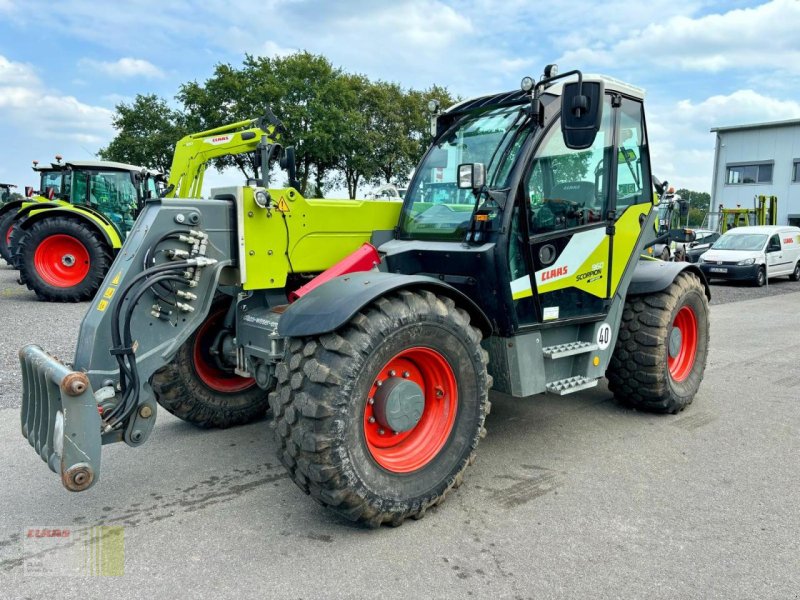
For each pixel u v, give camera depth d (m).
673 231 5.51
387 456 2.97
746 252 15.80
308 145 27.11
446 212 3.79
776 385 5.53
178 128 30.64
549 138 3.59
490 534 2.87
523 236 3.50
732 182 32.69
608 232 4.02
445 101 31.38
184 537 2.84
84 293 10.41
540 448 3.97
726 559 2.64
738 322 9.29
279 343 3.44
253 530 2.91
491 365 3.66
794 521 2.98
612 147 4.04
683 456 3.84
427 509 3.10
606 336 4.13
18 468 3.63
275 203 3.71
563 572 2.55
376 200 4.30
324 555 2.68
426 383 3.14
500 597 2.38
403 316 2.82
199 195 6.64
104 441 3.00
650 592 2.41
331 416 2.64
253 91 27.72
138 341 3.12
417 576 2.53
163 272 3.13
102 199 11.57
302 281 4.00
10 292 11.80
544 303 3.66
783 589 2.43
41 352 2.99
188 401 4.15
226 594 2.40
